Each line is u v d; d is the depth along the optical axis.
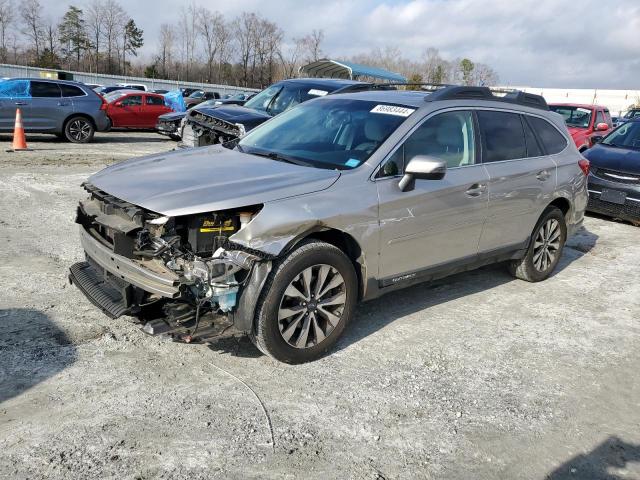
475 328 4.73
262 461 2.88
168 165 4.19
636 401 3.78
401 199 4.15
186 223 3.45
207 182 3.70
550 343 4.56
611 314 5.28
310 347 3.85
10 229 6.41
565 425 3.43
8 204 7.53
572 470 3.03
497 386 3.82
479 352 4.30
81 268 4.27
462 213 4.66
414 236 4.32
